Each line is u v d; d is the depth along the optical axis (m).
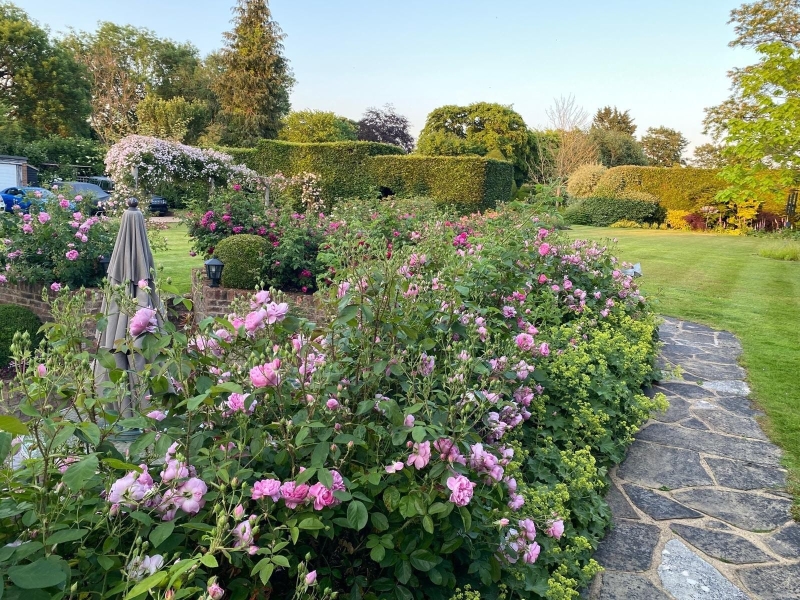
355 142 19.38
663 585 2.43
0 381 1.51
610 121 48.84
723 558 2.63
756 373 5.15
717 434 3.94
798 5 16.34
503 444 2.42
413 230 7.20
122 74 32.66
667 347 6.00
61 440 1.27
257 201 8.42
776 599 2.36
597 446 3.35
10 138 26.92
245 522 1.30
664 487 3.25
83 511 1.35
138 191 10.72
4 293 7.36
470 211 18.88
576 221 21.83
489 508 1.93
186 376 1.79
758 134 10.87
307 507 1.51
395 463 1.66
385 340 2.25
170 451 1.58
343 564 1.76
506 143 34.78
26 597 1.08
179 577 1.10
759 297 8.45
